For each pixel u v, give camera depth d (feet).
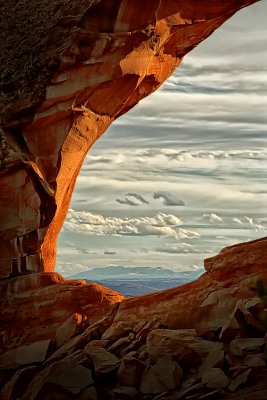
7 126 64.03
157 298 58.59
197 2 64.18
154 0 63.21
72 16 62.59
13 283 64.18
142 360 52.39
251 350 50.29
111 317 59.82
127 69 63.87
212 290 56.80
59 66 63.00
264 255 56.39
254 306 52.85
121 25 63.05
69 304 62.08
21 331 62.69
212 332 54.44
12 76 63.87
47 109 64.03
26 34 63.87
